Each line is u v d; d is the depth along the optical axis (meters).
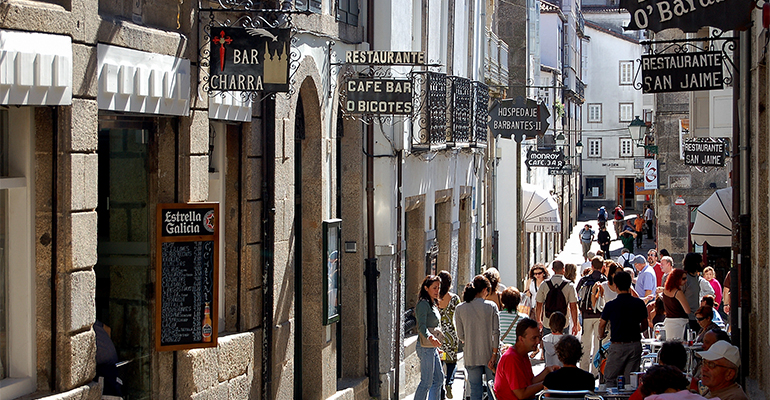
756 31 19.78
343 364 25.19
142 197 15.81
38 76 12.18
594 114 131.25
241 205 18.22
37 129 12.95
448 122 31.38
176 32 15.60
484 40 41.78
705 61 20.09
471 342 21.09
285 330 19.75
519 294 23.08
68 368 13.08
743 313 21.86
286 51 15.38
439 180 32.88
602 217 80.25
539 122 35.59
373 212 25.39
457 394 26.41
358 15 24.92
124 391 15.70
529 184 54.47
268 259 18.91
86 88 13.27
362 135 25.08
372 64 22.38
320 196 22.12
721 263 37.56
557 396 15.16
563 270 26.27
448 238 34.88
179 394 15.81
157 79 14.88
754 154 20.81
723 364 13.46
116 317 15.86
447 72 34.34
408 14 28.09
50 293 13.04
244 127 18.12
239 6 17.05
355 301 25.09
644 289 32.16
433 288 22.50
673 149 49.91
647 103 128.75
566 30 96.25
